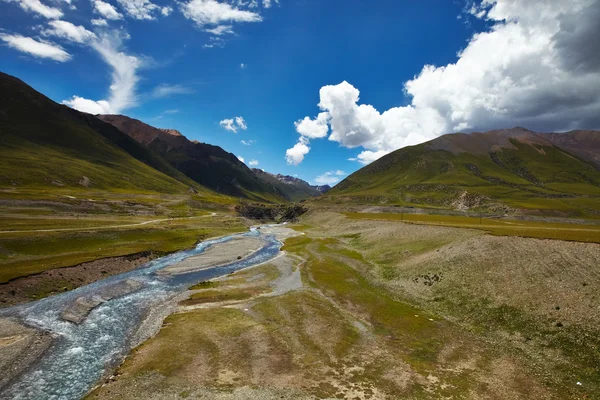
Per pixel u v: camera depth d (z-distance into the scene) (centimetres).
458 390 2438
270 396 2314
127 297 4594
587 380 2562
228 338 3222
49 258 5678
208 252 8244
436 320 3838
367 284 5309
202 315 3856
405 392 2400
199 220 14150
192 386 2412
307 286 5159
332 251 8088
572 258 4394
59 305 4084
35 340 3134
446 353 3027
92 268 5644
